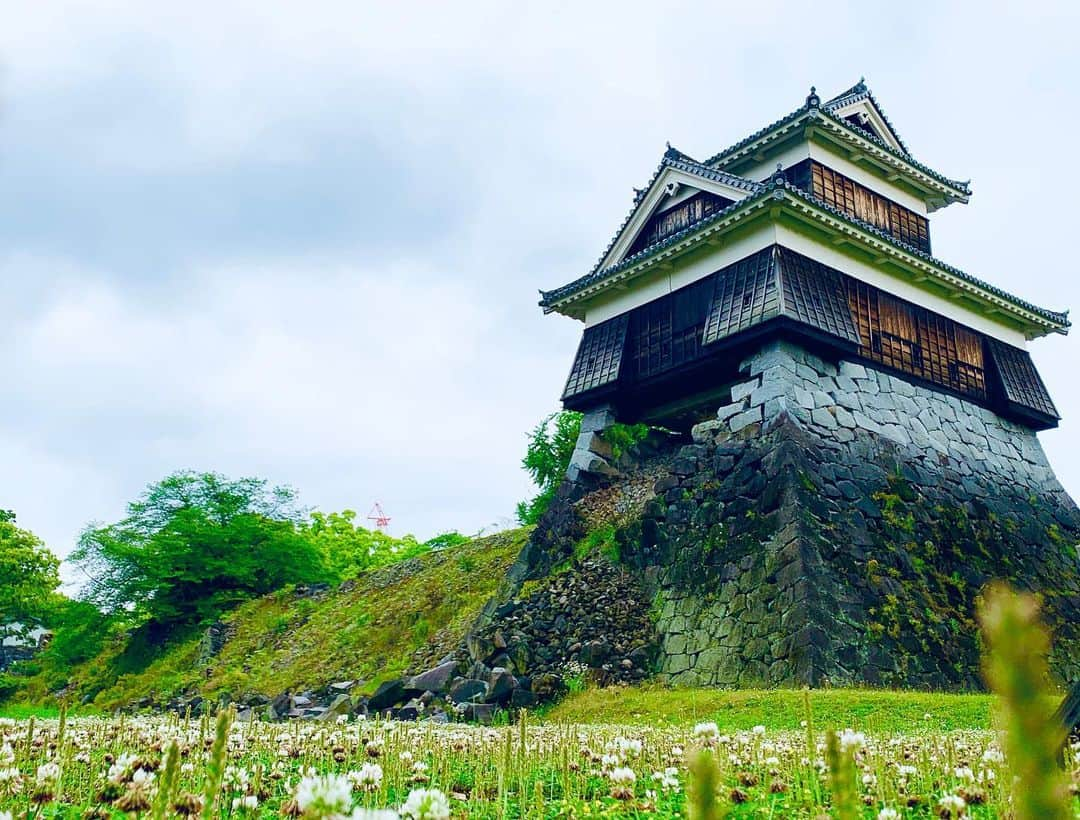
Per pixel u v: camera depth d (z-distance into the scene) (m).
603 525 23.28
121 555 36.34
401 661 23.59
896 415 22.98
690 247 23.50
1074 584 24.42
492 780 6.25
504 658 19.36
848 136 25.09
